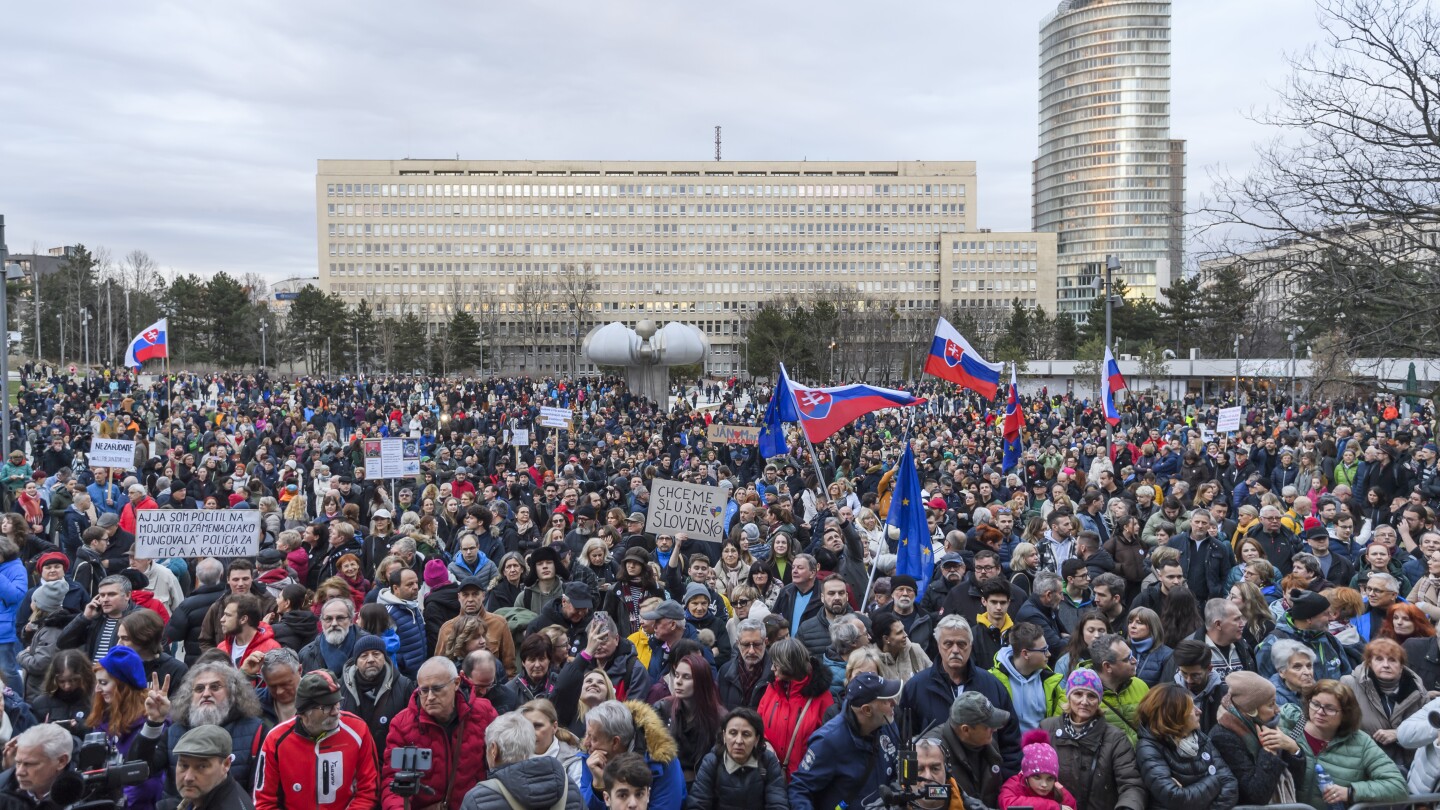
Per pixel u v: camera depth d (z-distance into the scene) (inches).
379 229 6190.9
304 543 442.9
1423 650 285.4
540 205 6279.5
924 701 243.1
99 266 4515.3
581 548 463.2
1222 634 283.1
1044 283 6358.3
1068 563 342.6
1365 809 229.8
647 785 195.9
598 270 6299.2
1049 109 7859.3
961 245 6353.3
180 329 4239.7
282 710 247.1
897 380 4126.5
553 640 282.2
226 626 300.5
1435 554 345.4
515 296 6176.2
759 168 6407.5
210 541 410.6
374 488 698.2
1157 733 219.1
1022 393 2329.0
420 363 4687.5
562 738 239.1
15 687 324.5
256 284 6747.1
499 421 1514.5
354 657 262.7
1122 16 7421.3
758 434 1029.8
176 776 203.0
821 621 315.0
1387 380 628.7
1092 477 694.5
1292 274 602.2
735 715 219.8
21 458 657.6
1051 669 285.6
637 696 271.6
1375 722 257.1
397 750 219.9
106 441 643.5
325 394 2219.5
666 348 2149.4
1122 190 7401.6
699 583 332.8
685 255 6338.6
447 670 233.1
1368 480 618.8
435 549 452.4
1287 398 1819.6
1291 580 325.4
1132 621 287.0
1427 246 551.8
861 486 748.0
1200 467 698.2
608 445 1038.4
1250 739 226.7
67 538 531.8
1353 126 575.5
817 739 226.7
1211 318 2726.4
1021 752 221.6
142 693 242.5
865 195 6407.5
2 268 760.3
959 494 604.1
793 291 5999.0
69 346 4136.3
